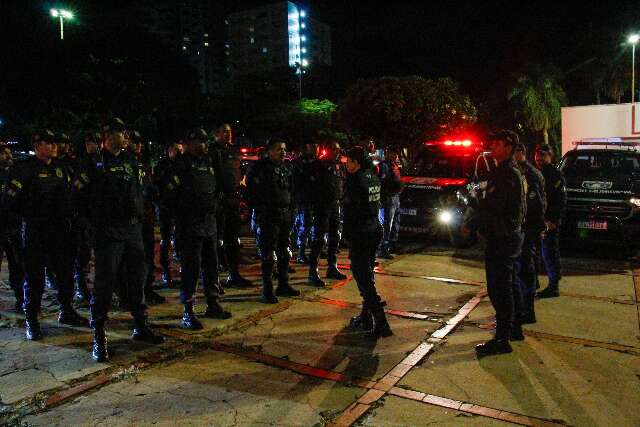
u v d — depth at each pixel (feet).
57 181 17.39
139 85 95.91
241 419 12.25
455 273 25.66
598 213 28.07
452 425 11.99
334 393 13.50
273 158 20.38
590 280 24.38
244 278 24.31
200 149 17.80
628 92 142.10
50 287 23.48
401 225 32.53
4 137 76.74
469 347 16.44
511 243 15.56
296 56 375.04
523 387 13.78
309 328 18.04
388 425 12.01
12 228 18.83
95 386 13.83
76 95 85.97
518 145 16.24
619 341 16.89
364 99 61.16
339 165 26.27
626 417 12.34
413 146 61.62
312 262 23.15
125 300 19.35
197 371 14.74
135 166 16.05
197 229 17.76
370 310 17.03
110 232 15.38
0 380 14.14
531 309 18.44
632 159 31.81
